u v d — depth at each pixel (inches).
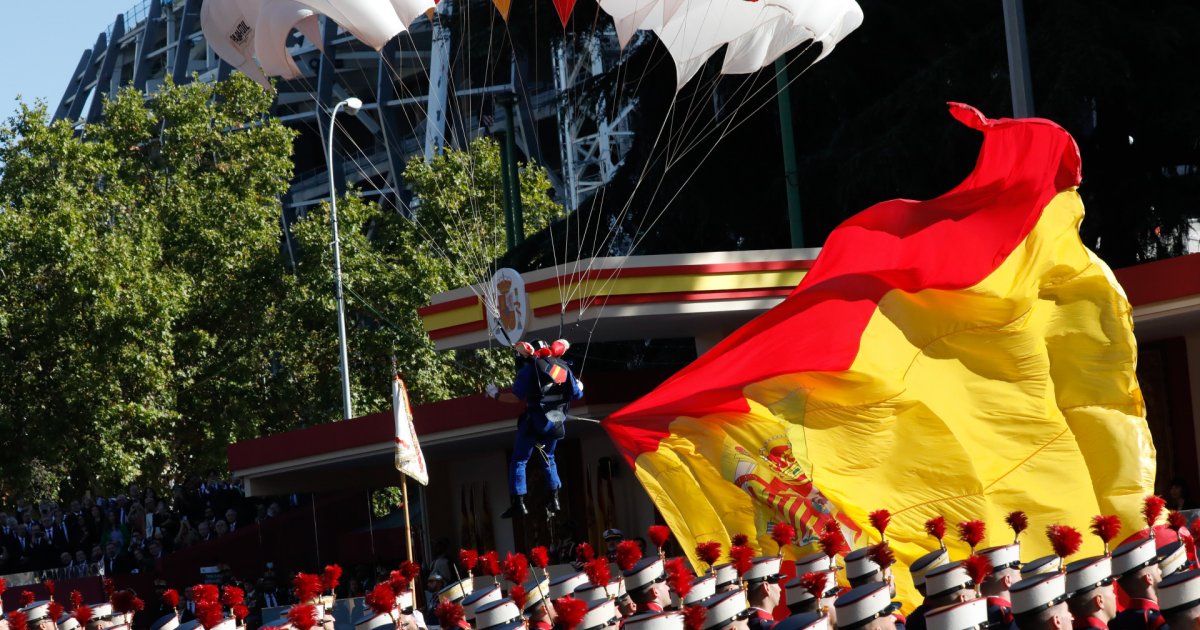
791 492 558.9
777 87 1067.9
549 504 606.2
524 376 610.5
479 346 811.4
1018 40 778.8
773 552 562.6
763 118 1096.8
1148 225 973.8
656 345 1246.9
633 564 423.5
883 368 552.1
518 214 1476.4
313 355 1716.3
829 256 597.0
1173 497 673.6
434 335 820.0
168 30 3523.6
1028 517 531.2
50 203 1576.0
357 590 1197.7
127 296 1545.3
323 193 2834.6
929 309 552.7
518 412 839.7
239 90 1854.1
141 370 1534.2
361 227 1779.0
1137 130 967.0
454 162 1814.7
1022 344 540.1
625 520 920.3
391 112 2711.6
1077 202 545.3
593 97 1158.3
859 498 543.5
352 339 1689.2
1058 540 375.9
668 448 598.5
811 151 1121.4
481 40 1115.9
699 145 1105.4
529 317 736.3
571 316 717.9
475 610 427.5
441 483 1127.0
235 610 438.9
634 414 601.6
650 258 714.8
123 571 1346.0
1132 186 981.2
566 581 441.1
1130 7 969.5
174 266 1708.9
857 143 1043.3
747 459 572.1
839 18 631.2
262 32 599.5
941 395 545.3
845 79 1060.5
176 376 1637.6
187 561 1310.3
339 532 1441.9
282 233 1846.7
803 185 1053.8
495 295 756.6
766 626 389.7
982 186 568.4
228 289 1718.8
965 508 530.3
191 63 3398.1
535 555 475.2
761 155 1120.2
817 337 564.1
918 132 977.5
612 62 1222.3
